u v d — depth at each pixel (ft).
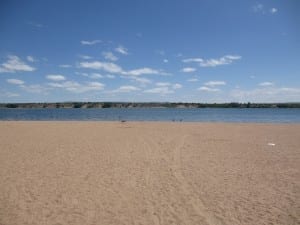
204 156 43.45
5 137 65.05
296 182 29.96
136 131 80.38
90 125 101.76
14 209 22.31
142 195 25.66
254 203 23.93
